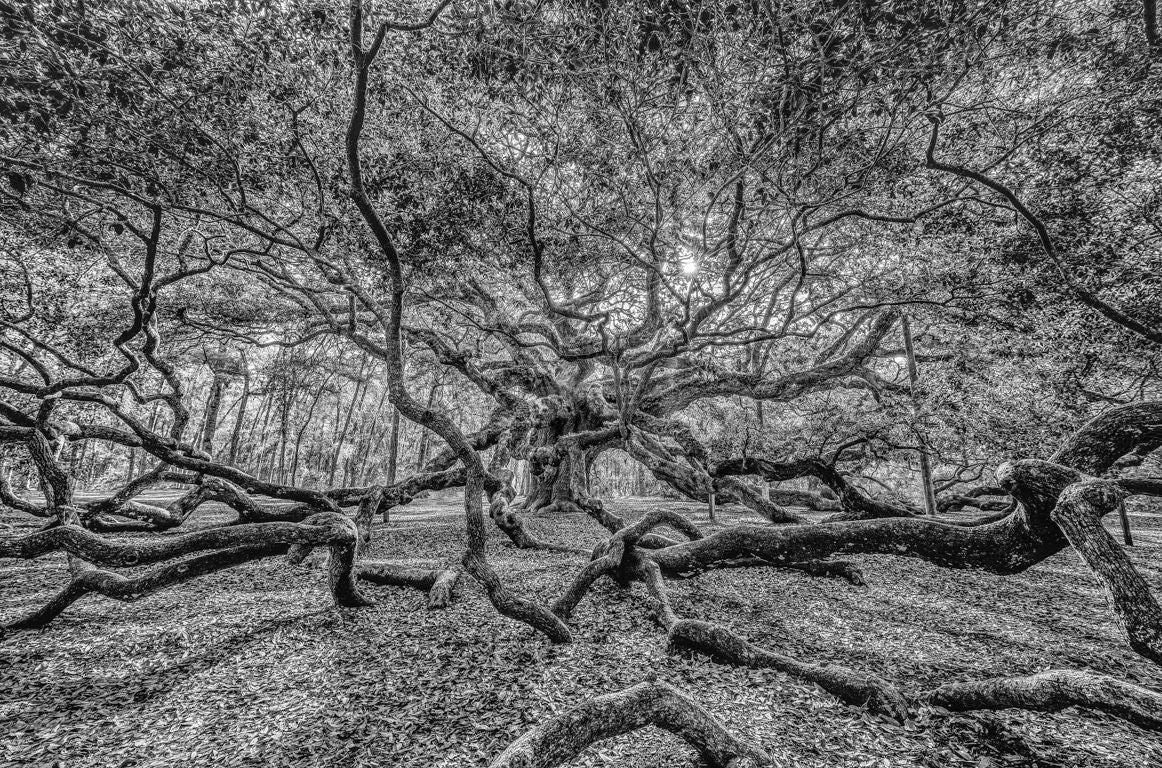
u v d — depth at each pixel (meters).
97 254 9.95
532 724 4.71
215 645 6.75
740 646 5.92
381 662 6.16
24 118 4.79
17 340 11.52
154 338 9.76
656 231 7.27
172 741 4.56
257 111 6.05
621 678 5.68
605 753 4.31
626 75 5.42
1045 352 10.57
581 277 11.15
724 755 3.83
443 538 15.16
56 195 6.93
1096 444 5.14
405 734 4.59
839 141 6.34
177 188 6.43
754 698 5.19
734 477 14.52
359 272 9.18
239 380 36.09
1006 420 12.08
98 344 12.71
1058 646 6.77
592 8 4.92
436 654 6.38
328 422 46.84
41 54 4.46
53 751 4.42
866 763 4.09
